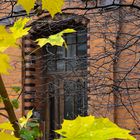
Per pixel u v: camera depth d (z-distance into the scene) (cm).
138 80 548
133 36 568
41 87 833
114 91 573
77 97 671
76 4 633
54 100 805
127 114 692
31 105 796
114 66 659
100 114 578
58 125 751
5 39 67
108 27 623
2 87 79
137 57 662
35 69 825
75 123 57
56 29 652
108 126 58
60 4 71
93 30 697
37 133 110
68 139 57
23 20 76
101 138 56
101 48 716
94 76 582
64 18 608
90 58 611
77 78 658
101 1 646
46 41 115
